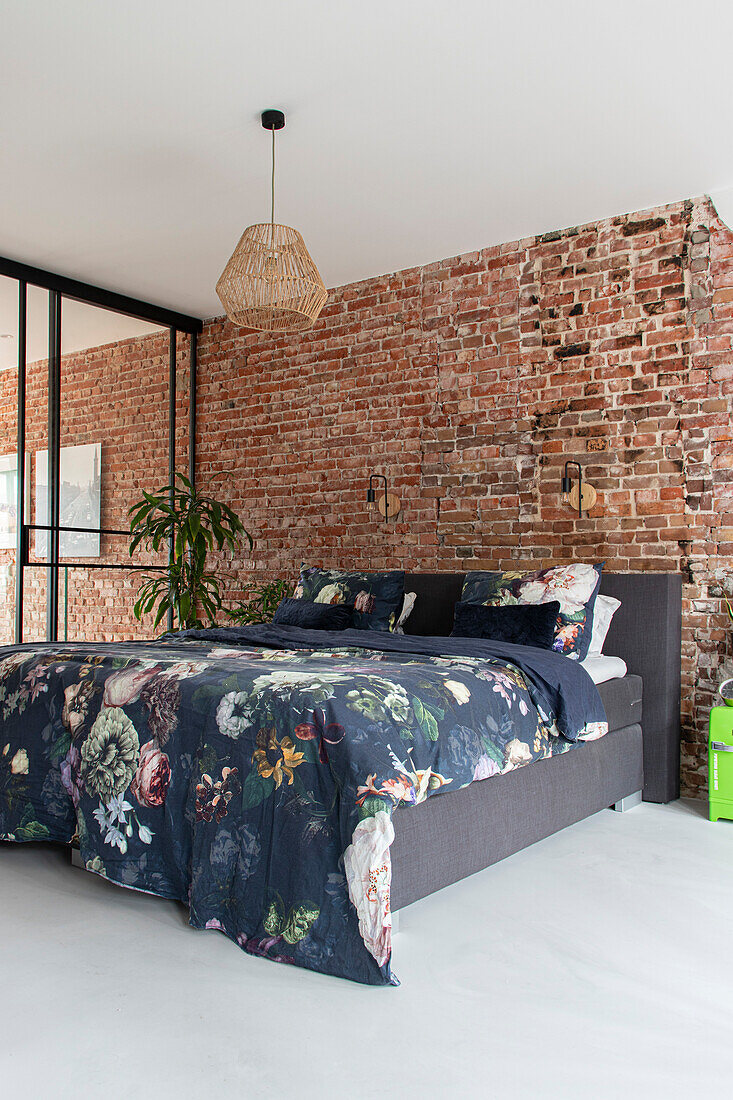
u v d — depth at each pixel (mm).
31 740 3033
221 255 5086
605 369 4484
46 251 5023
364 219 4531
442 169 3959
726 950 2408
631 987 2186
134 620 5887
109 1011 2037
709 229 4191
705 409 4172
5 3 2840
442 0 2805
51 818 2943
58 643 3787
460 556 4977
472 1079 1768
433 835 2508
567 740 3232
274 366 5895
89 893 2826
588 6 2826
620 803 3877
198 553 5660
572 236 4605
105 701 2832
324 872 2240
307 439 5703
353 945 2182
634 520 4359
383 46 3055
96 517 5688
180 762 2582
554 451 4641
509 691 3004
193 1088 1732
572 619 3840
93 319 5699
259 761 2404
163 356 6160
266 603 5578
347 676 2604
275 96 3373
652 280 4352
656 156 3826
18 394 5238
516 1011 2055
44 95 3379
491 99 3369
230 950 2379
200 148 3785
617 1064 1829
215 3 2830
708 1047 1903
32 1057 1840
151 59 3146
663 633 4043
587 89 3295
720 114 3465
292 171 3990
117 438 5840
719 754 3688
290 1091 1724
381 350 5344
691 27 2922
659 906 2727
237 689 2555
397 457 5262
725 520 4094
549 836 3443
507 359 4824
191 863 2486
